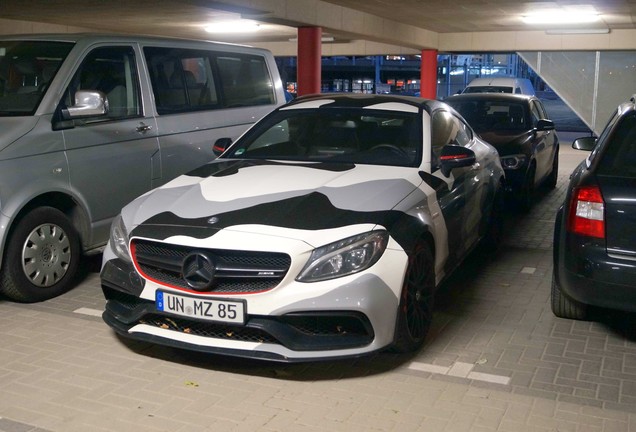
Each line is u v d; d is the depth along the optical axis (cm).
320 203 428
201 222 416
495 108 986
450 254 515
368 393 393
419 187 472
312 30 1530
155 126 627
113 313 440
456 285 602
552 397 390
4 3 1483
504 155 875
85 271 632
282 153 539
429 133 531
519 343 469
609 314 524
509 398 388
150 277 419
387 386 402
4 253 522
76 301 550
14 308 532
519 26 1920
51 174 541
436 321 511
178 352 448
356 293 388
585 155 1731
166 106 646
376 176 473
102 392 394
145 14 1700
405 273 411
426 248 449
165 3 1473
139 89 623
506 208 923
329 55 2520
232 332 404
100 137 578
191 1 1204
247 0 1270
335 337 396
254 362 434
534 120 988
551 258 697
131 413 370
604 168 449
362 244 396
